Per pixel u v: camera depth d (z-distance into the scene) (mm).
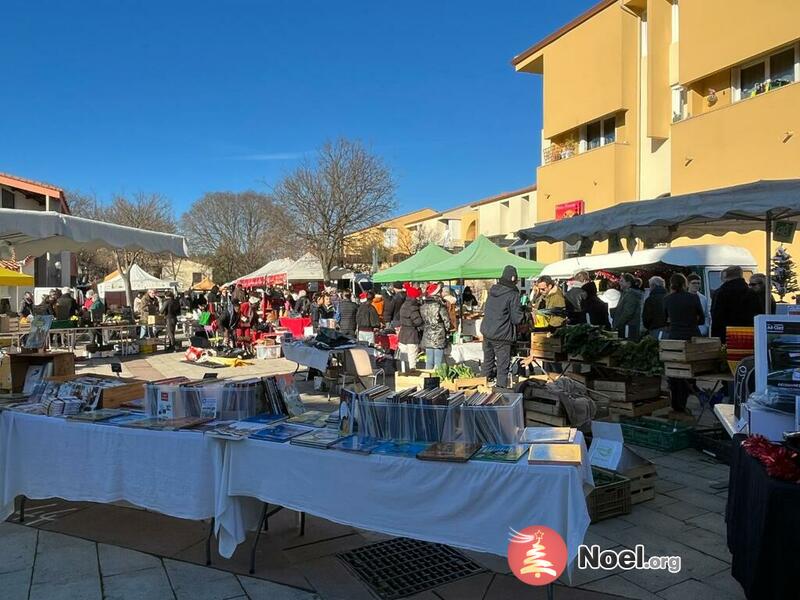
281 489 3279
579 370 6805
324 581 3312
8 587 3250
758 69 12531
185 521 4195
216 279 49031
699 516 4137
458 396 3502
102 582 3305
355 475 3086
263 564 3521
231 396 3914
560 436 3230
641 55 15758
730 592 3113
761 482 2623
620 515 4148
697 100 13688
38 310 15562
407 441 3256
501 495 2795
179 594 3168
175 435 3535
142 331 17625
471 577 3340
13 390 5195
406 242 42594
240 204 50969
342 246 29688
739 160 12062
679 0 13531
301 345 9523
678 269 13555
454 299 14938
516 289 8086
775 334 3238
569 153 17547
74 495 3859
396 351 11234
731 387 6223
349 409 3492
